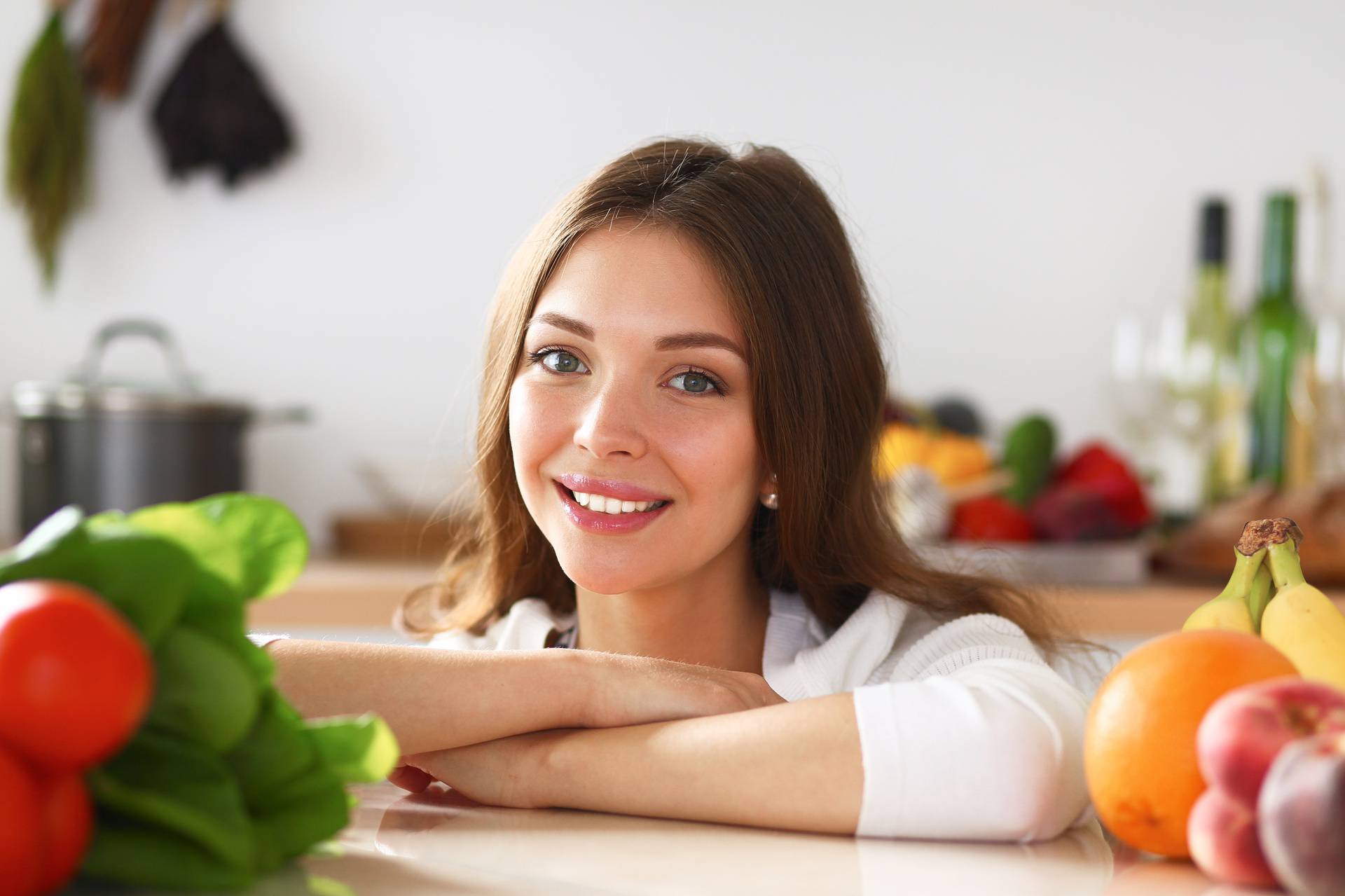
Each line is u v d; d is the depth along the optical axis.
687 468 0.96
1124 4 2.18
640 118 2.17
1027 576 1.53
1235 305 2.20
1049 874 0.62
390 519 2.00
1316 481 2.01
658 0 2.17
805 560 1.08
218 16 2.10
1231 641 0.60
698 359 0.97
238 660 0.52
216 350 2.16
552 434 0.98
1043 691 0.77
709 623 1.09
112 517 0.55
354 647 0.82
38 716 0.45
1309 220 2.07
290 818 0.56
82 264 2.14
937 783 0.70
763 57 2.17
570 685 0.80
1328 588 1.76
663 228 0.98
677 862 0.63
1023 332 2.20
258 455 2.17
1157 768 0.59
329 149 2.15
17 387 1.99
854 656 1.05
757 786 0.72
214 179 2.14
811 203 1.06
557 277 1.00
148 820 0.51
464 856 0.64
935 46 2.18
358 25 2.14
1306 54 2.19
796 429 1.02
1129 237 2.20
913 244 2.19
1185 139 2.19
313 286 2.16
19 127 2.07
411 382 2.18
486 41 2.16
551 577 1.17
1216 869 0.56
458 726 0.79
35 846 0.46
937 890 0.59
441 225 2.17
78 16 2.11
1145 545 1.81
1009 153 2.19
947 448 1.78
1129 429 2.07
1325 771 0.47
